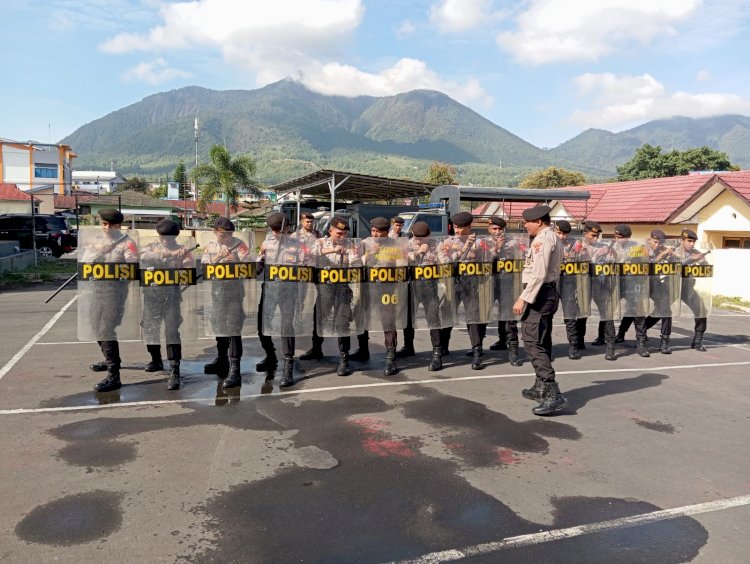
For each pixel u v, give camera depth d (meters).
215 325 6.12
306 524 3.37
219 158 36.81
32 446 4.47
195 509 3.52
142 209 43.72
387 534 3.28
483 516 3.51
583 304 7.96
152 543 3.14
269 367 6.96
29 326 9.66
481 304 7.23
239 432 4.84
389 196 23.55
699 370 7.47
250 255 6.25
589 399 6.06
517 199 18.75
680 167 43.47
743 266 15.64
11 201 39.12
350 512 3.52
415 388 6.31
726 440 4.93
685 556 3.13
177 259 6.02
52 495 3.68
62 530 3.25
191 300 6.13
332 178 17.69
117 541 3.15
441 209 17.47
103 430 4.84
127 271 5.96
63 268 21.27
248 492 3.76
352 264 6.68
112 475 3.97
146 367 6.90
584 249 7.93
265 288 6.32
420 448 4.59
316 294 6.59
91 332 5.88
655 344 9.28
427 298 7.02
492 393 6.18
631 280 8.17
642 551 3.18
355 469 4.15
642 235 20.86
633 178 46.25
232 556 3.03
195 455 4.34
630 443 4.81
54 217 27.59
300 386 6.31
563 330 10.51
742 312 13.97
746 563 3.08
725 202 18.03
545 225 5.66
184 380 6.45
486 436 4.89
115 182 95.19
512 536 3.29
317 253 6.56
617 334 9.90
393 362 6.89
